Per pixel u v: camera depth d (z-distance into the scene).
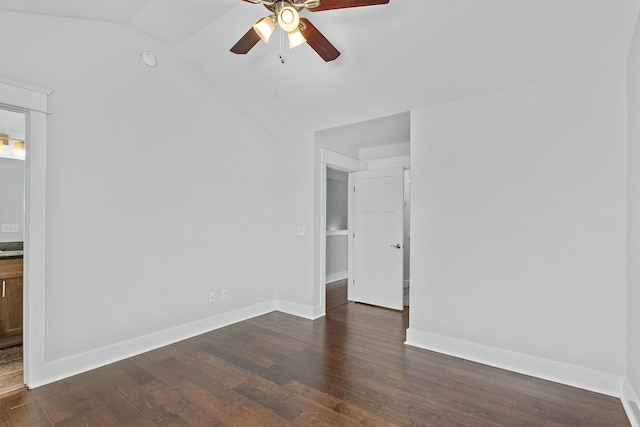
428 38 2.39
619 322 2.20
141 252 2.88
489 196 2.71
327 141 4.11
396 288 4.28
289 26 1.85
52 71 2.38
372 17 2.36
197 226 3.32
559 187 2.41
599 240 2.27
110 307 2.68
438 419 1.95
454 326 2.87
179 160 3.17
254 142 3.92
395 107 3.15
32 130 2.26
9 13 2.20
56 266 2.39
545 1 1.98
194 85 3.31
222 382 2.37
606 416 1.98
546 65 2.35
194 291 3.29
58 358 2.40
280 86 3.29
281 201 4.18
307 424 1.91
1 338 2.96
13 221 3.96
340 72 2.91
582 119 2.33
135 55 2.85
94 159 2.59
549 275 2.45
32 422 1.91
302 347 3.02
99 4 2.37
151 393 2.22
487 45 2.33
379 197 4.47
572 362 2.36
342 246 6.48
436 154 2.98
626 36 2.03
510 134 2.62
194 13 2.61
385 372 2.54
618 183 2.21
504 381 2.41
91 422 1.91
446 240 2.92
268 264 4.12
